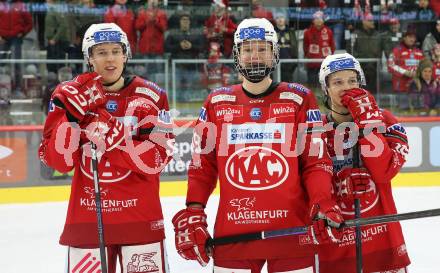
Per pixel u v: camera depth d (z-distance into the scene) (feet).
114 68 14.39
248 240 13.09
